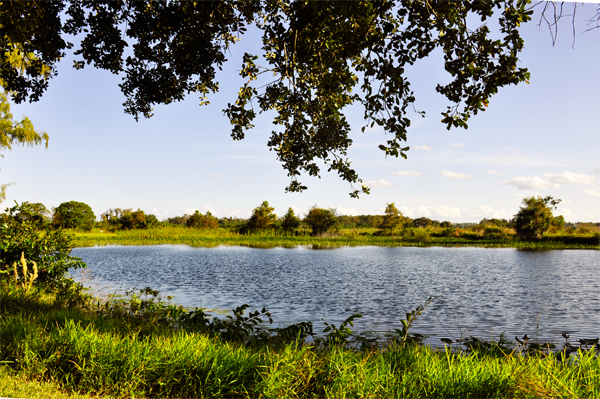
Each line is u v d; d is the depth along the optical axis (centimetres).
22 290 796
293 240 4325
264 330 593
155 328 536
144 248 3478
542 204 4100
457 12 554
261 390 378
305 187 820
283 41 715
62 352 432
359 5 550
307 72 750
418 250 3281
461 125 595
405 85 586
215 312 929
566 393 348
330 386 382
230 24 748
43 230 1060
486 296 1200
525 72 555
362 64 657
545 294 1235
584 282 1497
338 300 1123
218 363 406
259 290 1300
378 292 1266
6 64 809
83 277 1616
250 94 747
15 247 932
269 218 4947
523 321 876
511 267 2012
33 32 690
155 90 861
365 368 395
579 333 773
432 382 375
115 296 1106
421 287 1371
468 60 567
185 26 786
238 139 772
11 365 422
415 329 786
